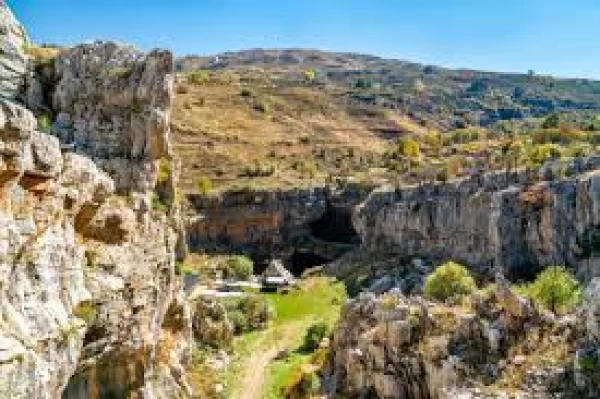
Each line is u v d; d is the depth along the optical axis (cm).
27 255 3159
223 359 7656
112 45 5216
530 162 11200
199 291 10662
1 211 2961
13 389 2819
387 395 5494
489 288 5606
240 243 15062
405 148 18012
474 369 4588
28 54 5206
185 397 5603
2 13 5050
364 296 6725
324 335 8369
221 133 19762
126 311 4366
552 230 9338
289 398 6656
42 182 3206
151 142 5019
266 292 11412
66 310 3453
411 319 5534
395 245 12262
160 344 5456
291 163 18275
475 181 11044
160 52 5031
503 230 9850
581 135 13912
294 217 15225
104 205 4200
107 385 4434
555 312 5116
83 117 5066
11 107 2873
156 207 5409
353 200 15100
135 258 4522
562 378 4159
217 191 15175
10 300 3011
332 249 14775
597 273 8588
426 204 11644
